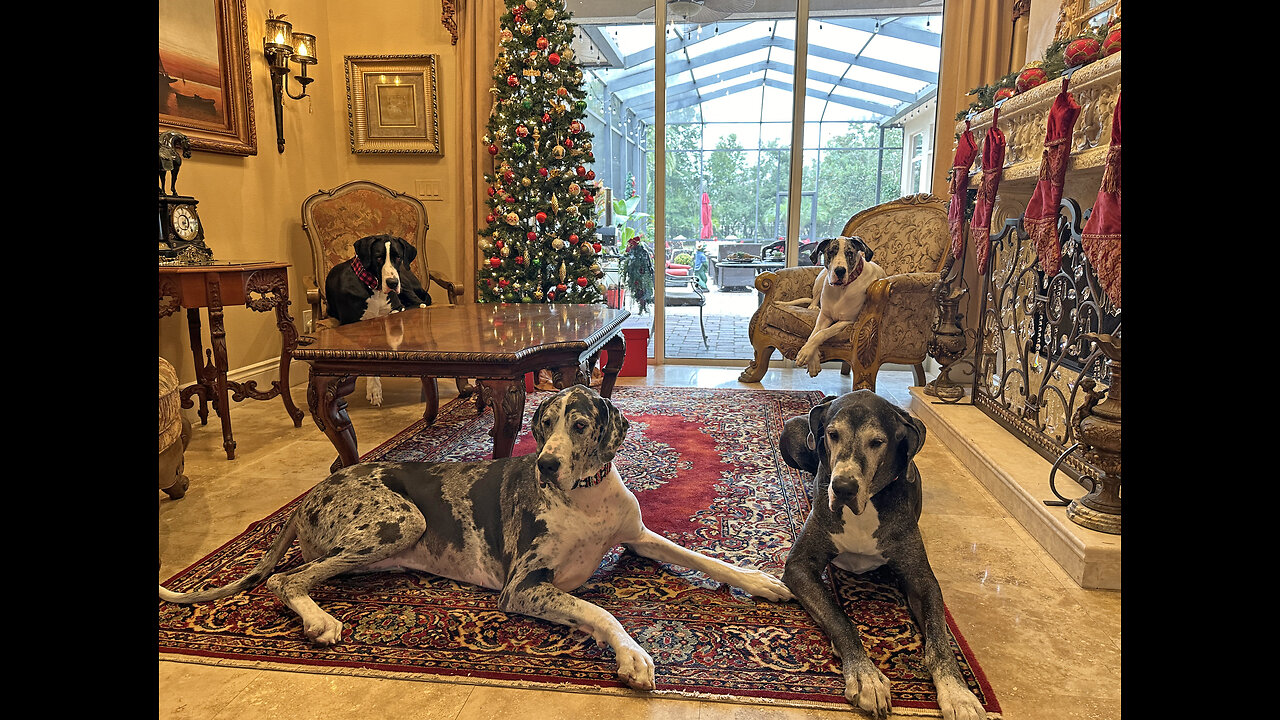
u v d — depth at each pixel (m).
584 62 5.43
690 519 2.47
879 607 1.88
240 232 4.32
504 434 2.44
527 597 1.69
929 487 2.78
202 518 2.48
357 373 2.49
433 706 1.49
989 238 3.19
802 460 2.12
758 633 1.75
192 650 1.69
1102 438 1.98
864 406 1.73
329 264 4.62
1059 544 2.13
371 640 1.72
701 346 5.72
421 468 2.04
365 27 5.25
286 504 2.60
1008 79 3.29
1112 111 2.27
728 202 5.48
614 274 5.68
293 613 1.85
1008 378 3.48
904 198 4.81
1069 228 2.70
